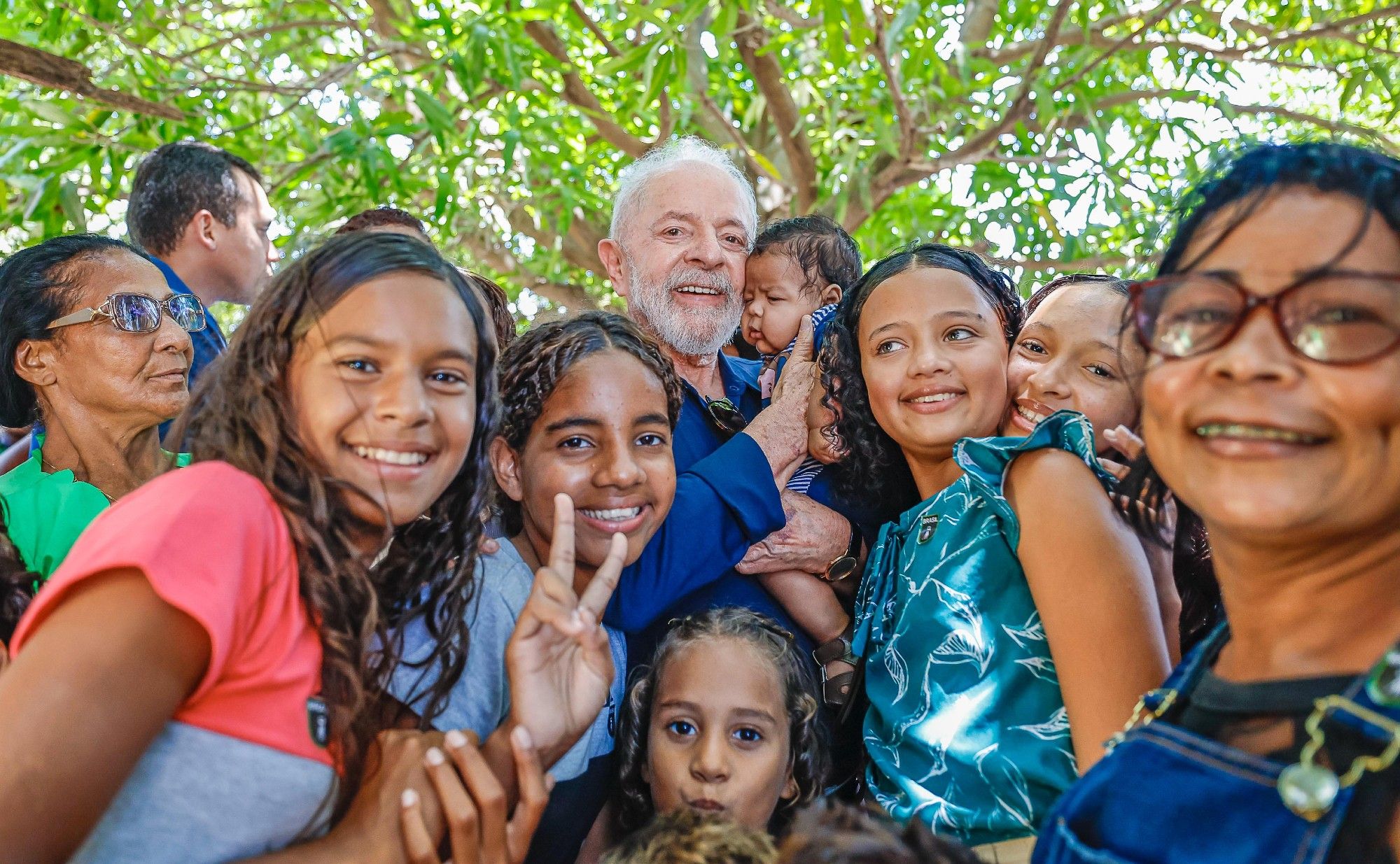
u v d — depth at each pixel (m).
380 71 6.17
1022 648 1.89
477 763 1.58
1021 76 6.07
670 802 2.14
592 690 1.69
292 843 1.48
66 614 1.28
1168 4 5.34
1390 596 1.21
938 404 2.29
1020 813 1.81
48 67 4.51
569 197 6.06
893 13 5.88
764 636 2.26
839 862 1.33
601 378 2.24
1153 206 5.54
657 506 2.29
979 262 2.46
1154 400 1.28
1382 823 1.08
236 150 5.71
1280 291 1.17
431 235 6.62
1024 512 1.87
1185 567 2.18
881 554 2.31
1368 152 1.26
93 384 2.39
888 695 2.06
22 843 1.16
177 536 1.33
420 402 1.55
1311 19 6.28
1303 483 1.17
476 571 1.96
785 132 5.75
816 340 2.93
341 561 1.53
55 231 5.12
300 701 1.45
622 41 6.23
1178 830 1.19
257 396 1.56
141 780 1.36
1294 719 1.18
